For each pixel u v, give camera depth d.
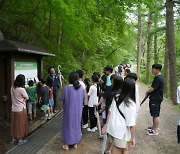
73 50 19.12
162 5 13.75
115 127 3.48
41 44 12.72
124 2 9.01
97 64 24.20
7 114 7.20
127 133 3.49
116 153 3.62
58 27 12.58
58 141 5.89
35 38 12.90
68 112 5.28
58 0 7.64
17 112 5.54
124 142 3.48
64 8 7.65
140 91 16.12
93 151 5.27
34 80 8.39
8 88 7.14
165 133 6.61
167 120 8.15
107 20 10.15
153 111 6.21
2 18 11.20
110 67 5.95
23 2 10.25
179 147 5.59
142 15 20.92
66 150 5.32
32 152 5.16
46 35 13.20
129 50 31.88
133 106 3.44
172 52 12.16
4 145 5.54
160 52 32.31
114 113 3.54
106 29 10.84
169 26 12.03
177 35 20.42
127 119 3.42
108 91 5.39
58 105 10.09
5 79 7.25
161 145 5.70
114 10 9.64
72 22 8.84
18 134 5.55
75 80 5.37
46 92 7.66
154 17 17.34
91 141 5.89
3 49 6.73
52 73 8.75
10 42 7.00
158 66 5.93
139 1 8.13
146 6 8.34
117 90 3.97
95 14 9.59
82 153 5.16
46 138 6.10
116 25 10.41
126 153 3.68
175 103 11.62
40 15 11.26
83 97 5.52
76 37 10.09
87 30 11.10
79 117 5.43
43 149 5.35
